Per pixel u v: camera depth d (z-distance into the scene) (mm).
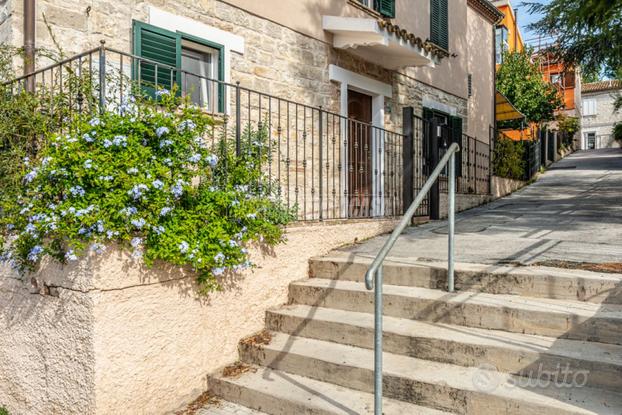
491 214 8188
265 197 4465
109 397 3180
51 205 3207
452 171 3969
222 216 3859
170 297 3547
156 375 3449
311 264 4828
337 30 7191
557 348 3066
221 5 5953
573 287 3547
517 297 3703
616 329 3080
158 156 3426
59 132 3664
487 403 2838
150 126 3455
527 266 4035
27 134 3875
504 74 21250
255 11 6340
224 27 5980
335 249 5305
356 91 8141
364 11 8203
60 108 3818
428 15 9953
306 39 7035
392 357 3492
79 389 3215
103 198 3164
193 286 3713
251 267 4141
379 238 5926
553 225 6457
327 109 7332
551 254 4473
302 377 3658
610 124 39188
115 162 3211
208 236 3609
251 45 6281
